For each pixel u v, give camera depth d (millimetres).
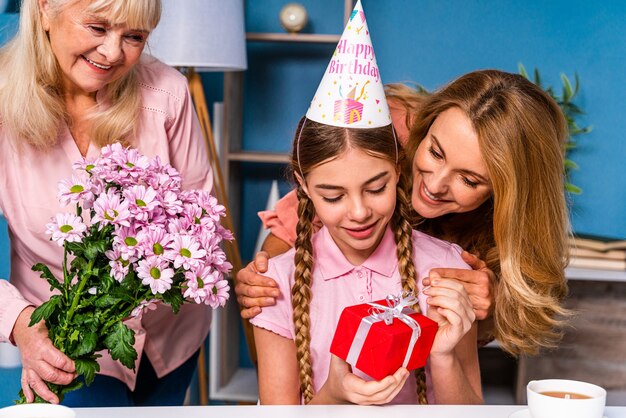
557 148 1420
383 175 1161
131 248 963
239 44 2518
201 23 2418
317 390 1320
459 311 1142
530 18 2965
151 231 981
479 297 1367
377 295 1336
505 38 2982
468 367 1346
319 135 1158
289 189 3090
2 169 1447
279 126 3082
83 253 1011
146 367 1640
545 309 1461
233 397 2809
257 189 3109
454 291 1152
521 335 1449
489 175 1360
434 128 1401
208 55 2430
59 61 1337
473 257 1459
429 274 1282
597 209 3021
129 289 1006
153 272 967
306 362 1276
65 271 1034
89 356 1057
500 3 2969
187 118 1606
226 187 2855
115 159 1029
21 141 1423
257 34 2760
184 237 988
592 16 2943
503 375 2900
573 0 2947
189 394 3016
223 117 2826
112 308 1021
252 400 2807
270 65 3047
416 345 1040
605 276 2494
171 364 1647
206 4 2420
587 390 959
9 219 1477
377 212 1182
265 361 1325
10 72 1388
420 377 1275
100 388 1521
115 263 983
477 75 1432
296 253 1332
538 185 1396
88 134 1482
